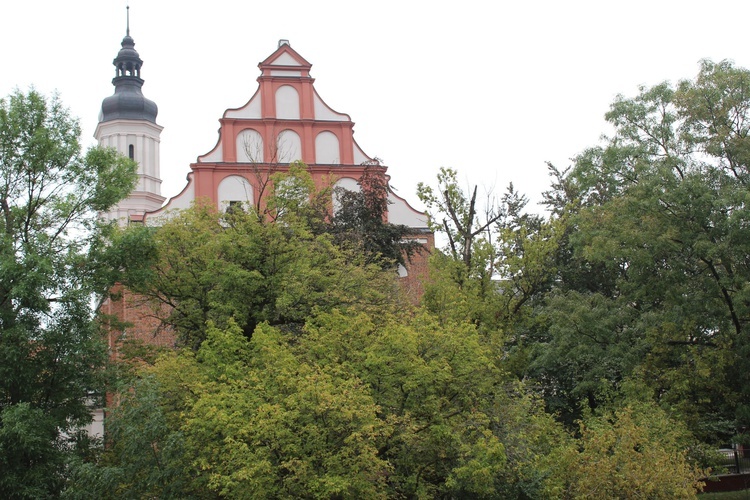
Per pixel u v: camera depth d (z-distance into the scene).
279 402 18.44
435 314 25.39
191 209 28.59
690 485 18.73
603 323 28.52
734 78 26.88
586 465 19.27
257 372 19.81
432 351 21.14
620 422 20.41
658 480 18.33
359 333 20.88
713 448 26.06
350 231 30.75
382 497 17.89
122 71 64.12
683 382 26.73
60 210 24.45
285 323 26.44
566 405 33.56
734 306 25.81
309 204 30.12
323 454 17.52
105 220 26.50
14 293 22.20
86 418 24.28
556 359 29.64
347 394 17.83
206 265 26.59
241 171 41.16
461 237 31.16
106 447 24.31
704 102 27.33
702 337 28.44
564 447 21.55
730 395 26.50
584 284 40.03
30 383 23.30
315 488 16.75
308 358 20.61
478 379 21.48
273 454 17.86
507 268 30.14
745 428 28.70
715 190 25.72
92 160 25.94
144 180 62.41
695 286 26.69
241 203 28.75
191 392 21.20
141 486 18.97
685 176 26.80
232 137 41.59
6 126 24.81
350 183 42.16
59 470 22.45
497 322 29.27
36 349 23.72
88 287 23.80
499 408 21.91
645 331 29.03
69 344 23.55
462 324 22.12
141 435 18.95
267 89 42.47
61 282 24.23
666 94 29.09
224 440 17.72
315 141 42.56
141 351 27.11
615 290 39.19
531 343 35.12
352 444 17.53
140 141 62.91
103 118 63.56
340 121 42.91
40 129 24.94
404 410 19.97
